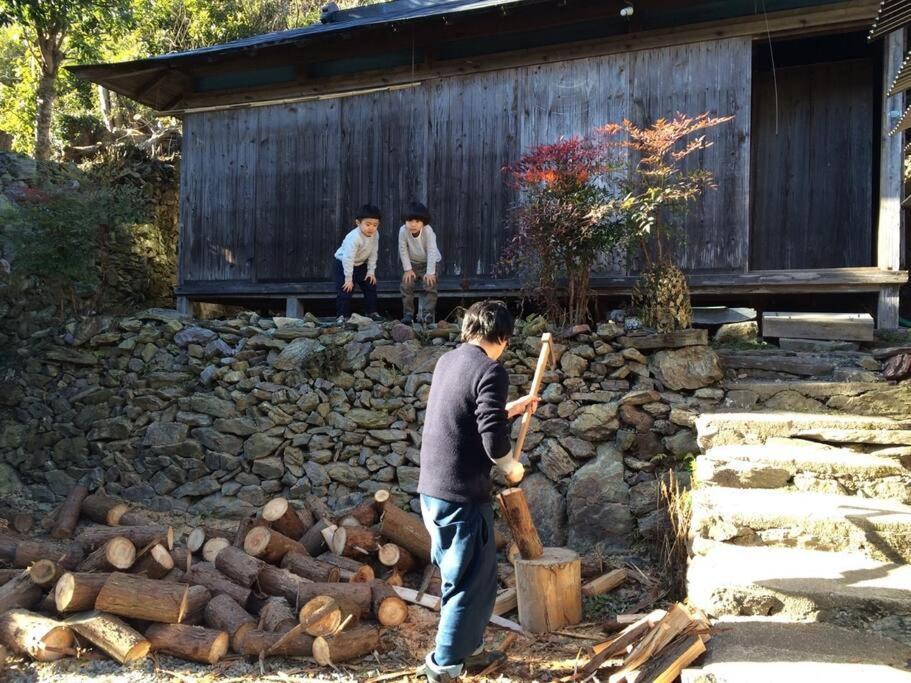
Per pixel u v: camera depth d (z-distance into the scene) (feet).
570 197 18.78
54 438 22.40
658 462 16.66
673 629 9.78
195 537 15.76
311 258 26.27
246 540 14.98
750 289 20.85
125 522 18.42
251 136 27.22
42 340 23.52
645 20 22.21
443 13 21.57
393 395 19.30
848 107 25.45
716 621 10.15
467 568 10.19
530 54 23.31
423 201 24.73
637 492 16.56
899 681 8.07
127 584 12.44
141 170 36.81
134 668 11.82
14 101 45.68
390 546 15.33
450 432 10.15
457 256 24.26
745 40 21.13
